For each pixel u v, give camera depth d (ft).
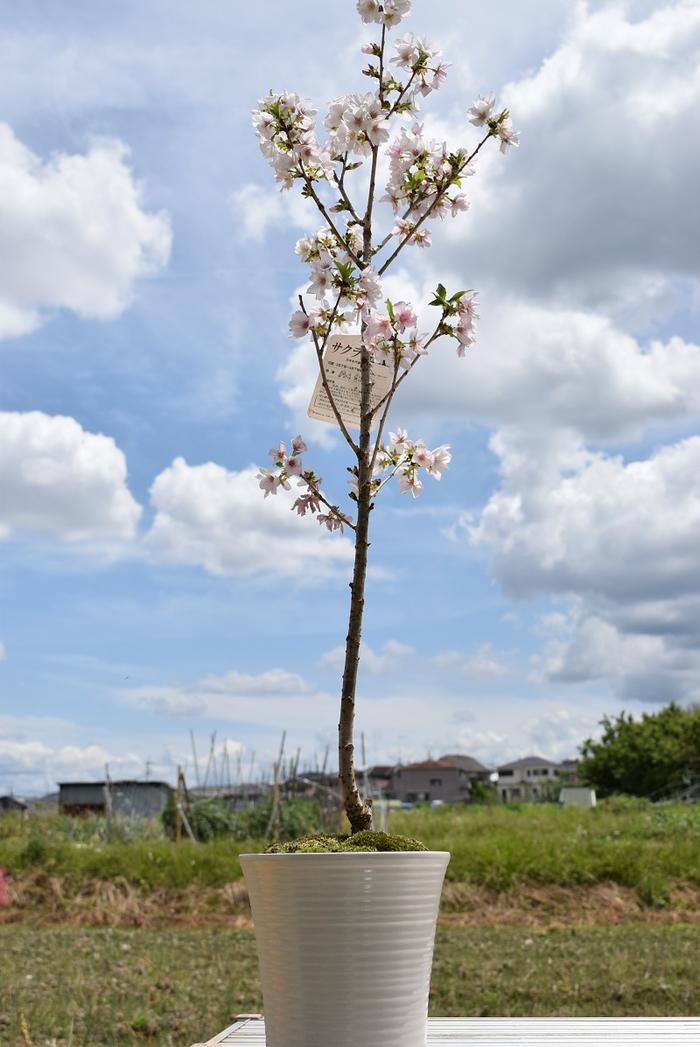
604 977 21.09
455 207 8.07
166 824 45.68
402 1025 6.00
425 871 6.15
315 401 8.10
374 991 5.93
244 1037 8.70
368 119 7.81
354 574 7.41
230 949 25.22
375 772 213.66
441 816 61.21
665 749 114.62
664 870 34.58
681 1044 7.48
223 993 20.13
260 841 42.04
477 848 35.29
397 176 7.98
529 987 20.31
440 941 25.91
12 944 25.95
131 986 20.70
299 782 48.91
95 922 30.63
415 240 8.18
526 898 32.19
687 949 24.38
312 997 5.94
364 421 7.64
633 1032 8.02
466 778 233.35
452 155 7.93
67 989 20.26
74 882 33.86
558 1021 8.57
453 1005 19.08
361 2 8.04
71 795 76.69
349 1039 5.87
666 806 74.43
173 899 32.96
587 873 33.32
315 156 7.97
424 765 230.89
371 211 8.05
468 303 7.49
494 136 8.07
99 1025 17.56
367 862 5.95
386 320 7.41
